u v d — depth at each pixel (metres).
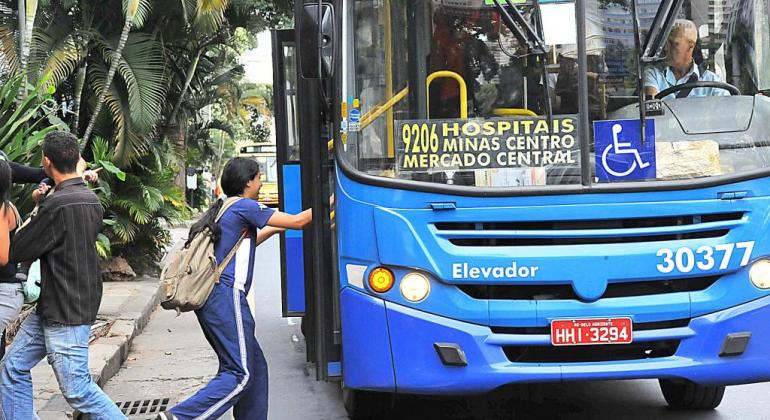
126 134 13.26
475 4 5.09
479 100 5.07
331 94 5.28
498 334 4.92
